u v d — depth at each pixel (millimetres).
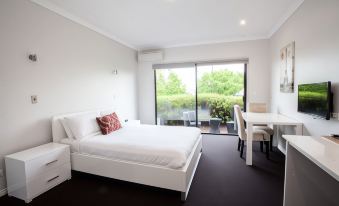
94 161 2344
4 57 2086
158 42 4621
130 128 3312
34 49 2408
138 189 2207
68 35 2938
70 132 2668
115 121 3221
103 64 3793
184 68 4980
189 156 2291
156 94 5289
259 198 1974
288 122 2637
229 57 4500
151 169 2047
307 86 2320
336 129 1862
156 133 2891
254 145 3811
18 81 2232
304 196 1637
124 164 2178
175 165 1957
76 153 2482
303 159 1625
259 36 4246
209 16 3100
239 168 2727
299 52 2684
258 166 2785
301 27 2607
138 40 4430
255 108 3977
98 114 3229
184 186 1915
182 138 2561
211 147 3730
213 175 2510
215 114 4902
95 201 1972
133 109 5047
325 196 1620
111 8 2764
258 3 2670
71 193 2123
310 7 2357
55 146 2383
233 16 3115
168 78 5164
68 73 2945
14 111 2195
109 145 2324
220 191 2117
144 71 5242
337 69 1849
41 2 2461
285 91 3225
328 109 1881
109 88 3996
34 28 2402
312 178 1628
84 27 3275
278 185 2238
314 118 2270
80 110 3191
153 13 2957
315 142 1543
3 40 2072
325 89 1919
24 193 1946
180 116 5160
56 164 2262
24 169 1913
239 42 4414
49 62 2621
